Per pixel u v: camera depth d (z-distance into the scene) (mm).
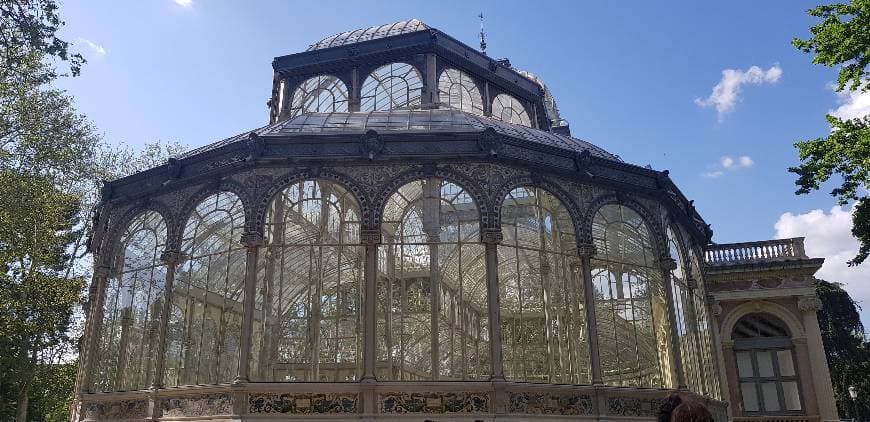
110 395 17750
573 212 18531
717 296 28844
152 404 16906
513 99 26875
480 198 17484
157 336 17984
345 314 17250
